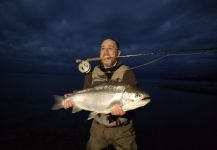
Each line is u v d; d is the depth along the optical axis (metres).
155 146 2.15
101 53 1.19
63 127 2.75
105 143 1.17
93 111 1.05
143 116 3.45
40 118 3.17
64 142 2.23
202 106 4.46
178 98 5.71
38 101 4.52
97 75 1.18
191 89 8.03
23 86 7.59
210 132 2.60
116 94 1.00
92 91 1.07
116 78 1.13
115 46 1.18
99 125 1.14
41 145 2.14
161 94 6.68
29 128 2.68
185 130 2.68
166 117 3.39
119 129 1.10
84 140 2.31
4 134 2.43
